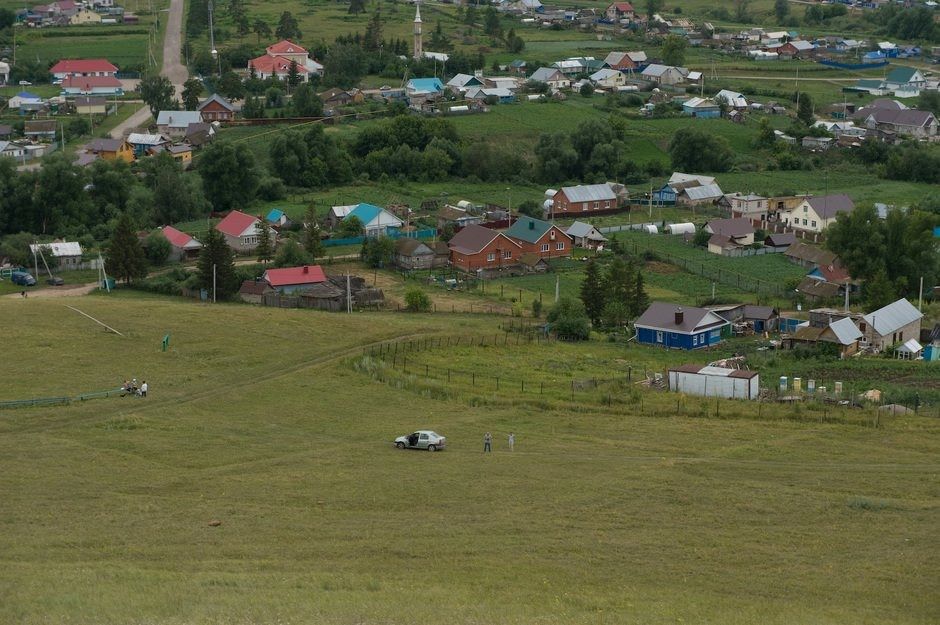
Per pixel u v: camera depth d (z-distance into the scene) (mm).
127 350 135625
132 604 63219
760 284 195000
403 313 169125
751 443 104312
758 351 153250
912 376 138000
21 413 109875
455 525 80688
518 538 78250
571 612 64125
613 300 169125
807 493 89250
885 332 155375
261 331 146875
